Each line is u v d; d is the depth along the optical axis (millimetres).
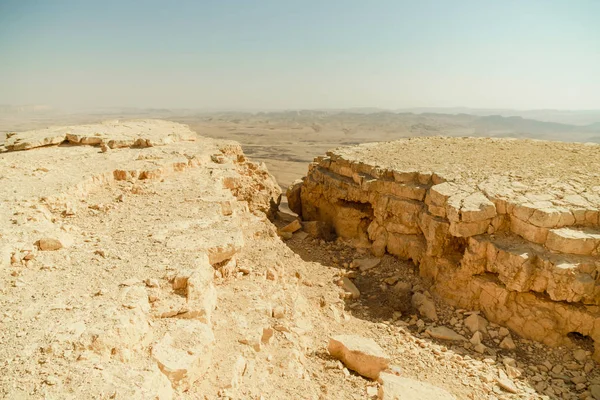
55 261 6645
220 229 8445
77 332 4664
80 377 4027
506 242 9711
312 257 13453
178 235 8016
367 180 13844
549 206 9648
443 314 10141
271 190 17641
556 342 8727
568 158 13914
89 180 10812
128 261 6785
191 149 15867
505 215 10188
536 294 9211
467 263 10102
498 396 7332
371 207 14609
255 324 6941
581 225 9398
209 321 6223
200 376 5137
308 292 10578
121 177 11883
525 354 8664
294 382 6156
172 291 6160
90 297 5559
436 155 15367
